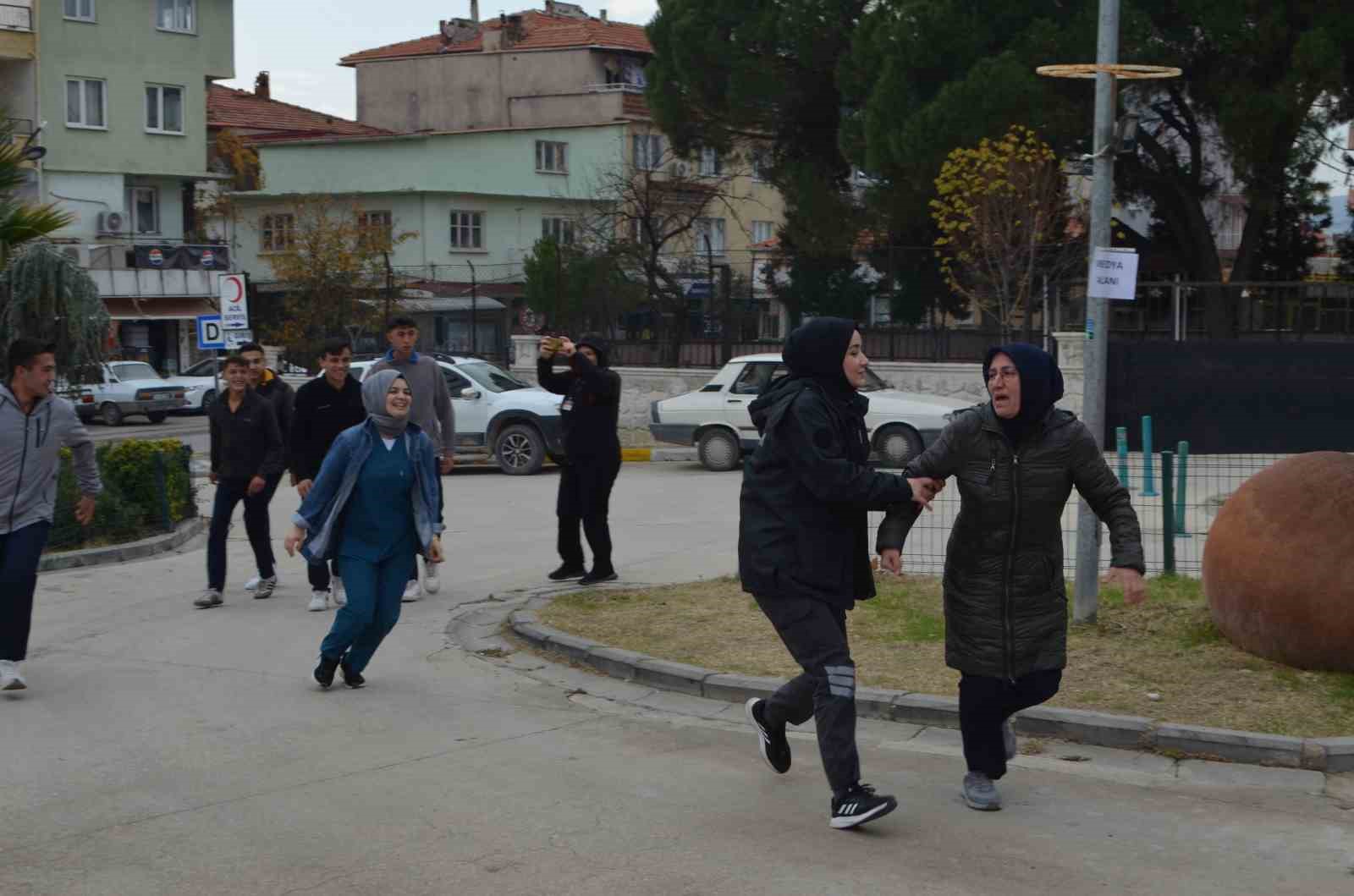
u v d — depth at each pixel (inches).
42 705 298.0
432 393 436.1
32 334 785.6
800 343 218.5
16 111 1676.9
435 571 435.8
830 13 1193.4
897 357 1051.3
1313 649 294.4
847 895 189.0
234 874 197.9
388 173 2155.5
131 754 260.4
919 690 295.1
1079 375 935.0
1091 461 219.0
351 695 309.0
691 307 1199.6
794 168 1274.6
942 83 1099.3
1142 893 191.3
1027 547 219.0
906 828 217.9
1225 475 628.7
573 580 450.0
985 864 201.8
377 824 219.5
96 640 366.0
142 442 573.9
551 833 215.2
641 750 265.1
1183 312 991.6
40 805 229.9
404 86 2527.1
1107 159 345.4
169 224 1841.8
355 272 1708.9
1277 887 194.1
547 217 2210.9
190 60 1823.3
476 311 1895.9
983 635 220.7
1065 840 212.8
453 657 349.4
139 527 552.1
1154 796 237.3
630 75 2432.3
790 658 327.3
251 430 414.9
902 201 1154.7
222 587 416.5
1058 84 1051.9
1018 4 1090.1
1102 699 284.7
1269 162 1072.2
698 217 1813.5
